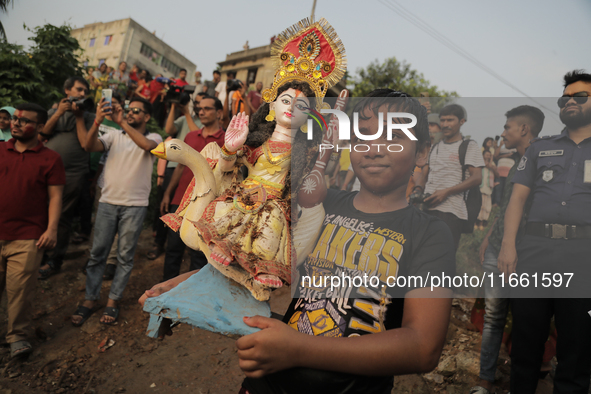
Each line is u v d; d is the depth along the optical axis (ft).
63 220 13.46
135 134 11.18
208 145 4.86
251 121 4.94
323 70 4.60
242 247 4.06
